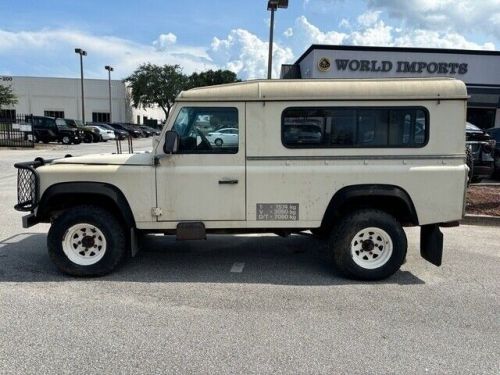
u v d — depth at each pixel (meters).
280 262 5.84
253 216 5.09
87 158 5.15
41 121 31.09
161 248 6.45
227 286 4.93
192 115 5.00
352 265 5.07
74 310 4.21
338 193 5.03
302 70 28.61
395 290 4.86
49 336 3.68
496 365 3.33
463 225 8.07
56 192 4.97
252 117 4.97
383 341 3.68
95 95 69.25
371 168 4.98
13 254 6.03
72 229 5.08
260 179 5.01
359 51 24.75
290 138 5.00
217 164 5.02
